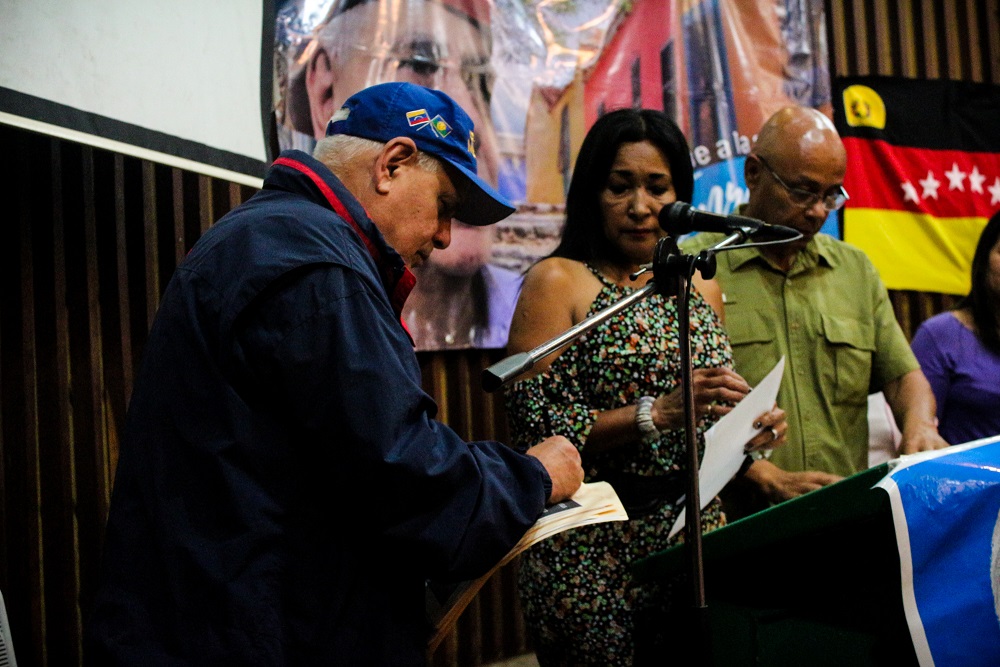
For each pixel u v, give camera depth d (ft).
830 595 4.93
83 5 6.68
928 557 4.41
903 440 7.50
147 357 4.20
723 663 5.37
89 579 8.66
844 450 7.85
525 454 4.45
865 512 4.48
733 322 8.00
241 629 3.77
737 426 5.58
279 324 3.92
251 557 3.84
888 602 4.61
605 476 6.23
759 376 7.89
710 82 12.22
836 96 13.44
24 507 8.29
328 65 10.02
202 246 4.29
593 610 5.98
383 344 3.97
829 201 7.84
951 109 14.02
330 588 3.99
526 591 6.19
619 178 6.42
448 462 3.96
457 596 4.32
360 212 4.41
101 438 8.75
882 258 13.35
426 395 4.07
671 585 6.05
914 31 14.53
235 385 3.97
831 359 7.94
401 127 4.58
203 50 7.59
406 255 4.66
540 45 11.19
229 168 7.71
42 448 8.54
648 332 6.27
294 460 3.98
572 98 11.35
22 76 6.26
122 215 8.98
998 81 14.85
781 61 12.64
